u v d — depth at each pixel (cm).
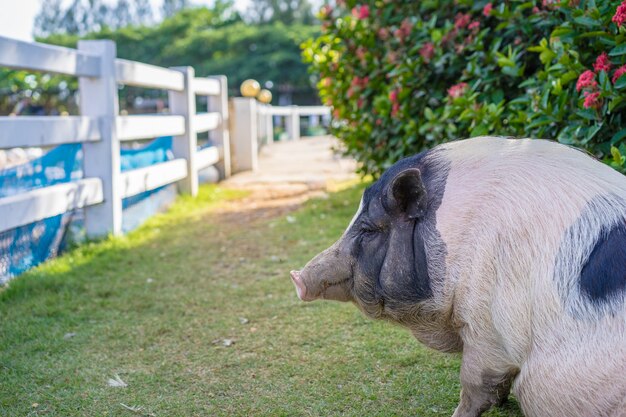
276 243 623
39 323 440
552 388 231
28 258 549
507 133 451
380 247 279
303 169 1121
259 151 1432
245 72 3694
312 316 443
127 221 713
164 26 4203
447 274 264
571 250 236
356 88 666
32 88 2486
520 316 244
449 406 325
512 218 250
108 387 354
